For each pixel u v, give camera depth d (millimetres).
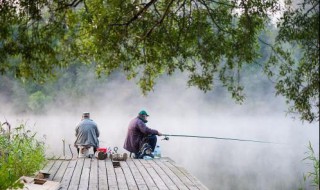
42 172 7809
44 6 6340
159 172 8836
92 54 7477
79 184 7480
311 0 6035
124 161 10367
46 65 6520
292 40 6281
